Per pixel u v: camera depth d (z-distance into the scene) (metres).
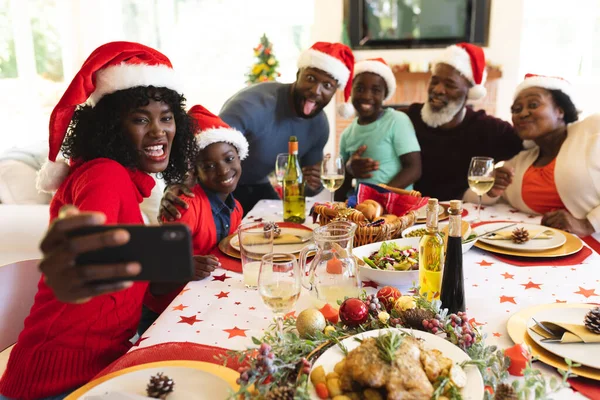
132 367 0.75
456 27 3.87
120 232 0.50
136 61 1.10
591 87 3.86
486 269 1.17
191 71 4.49
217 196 1.58
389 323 0.80
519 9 3.74
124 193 1.03
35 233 1.96
